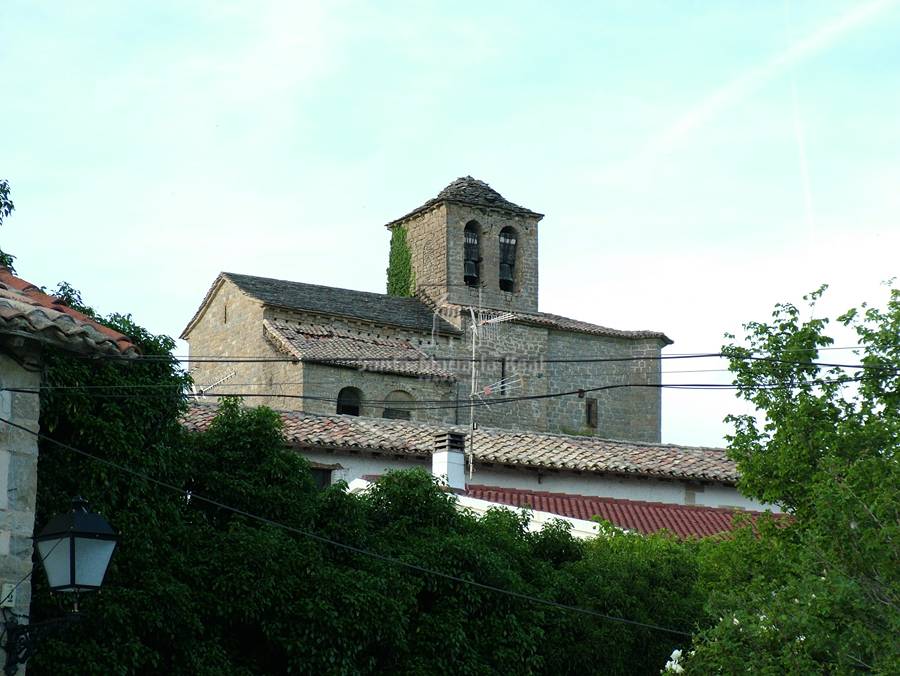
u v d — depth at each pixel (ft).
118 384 61.98
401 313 197.47
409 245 214.28
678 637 79.05
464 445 109.81
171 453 64.59
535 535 81.30
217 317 191.72
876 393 87.30
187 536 63.87
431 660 68.18
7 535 49.44
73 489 59.31
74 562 46.88
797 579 67.05
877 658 58.03
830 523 63.26
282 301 184.24
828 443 84.07
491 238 211.82
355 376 177.17
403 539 72.54
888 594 59.88
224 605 62.54
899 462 67.05
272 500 67.82
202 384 190.80
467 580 70.49
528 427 199.11
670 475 118.83
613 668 75.77
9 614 49.06
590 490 118.21
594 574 78.28
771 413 87.30
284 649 64.13
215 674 61.00
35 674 55.88
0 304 48.70
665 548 84.99
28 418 50.65
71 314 52.01
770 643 62.59
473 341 195.83
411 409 180.96
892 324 87.97
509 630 71.05
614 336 209.26
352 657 64.69
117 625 57.72
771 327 90.48
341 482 70.74
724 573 82.94
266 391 178.91
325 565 65.87
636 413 208.03
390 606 65.77
